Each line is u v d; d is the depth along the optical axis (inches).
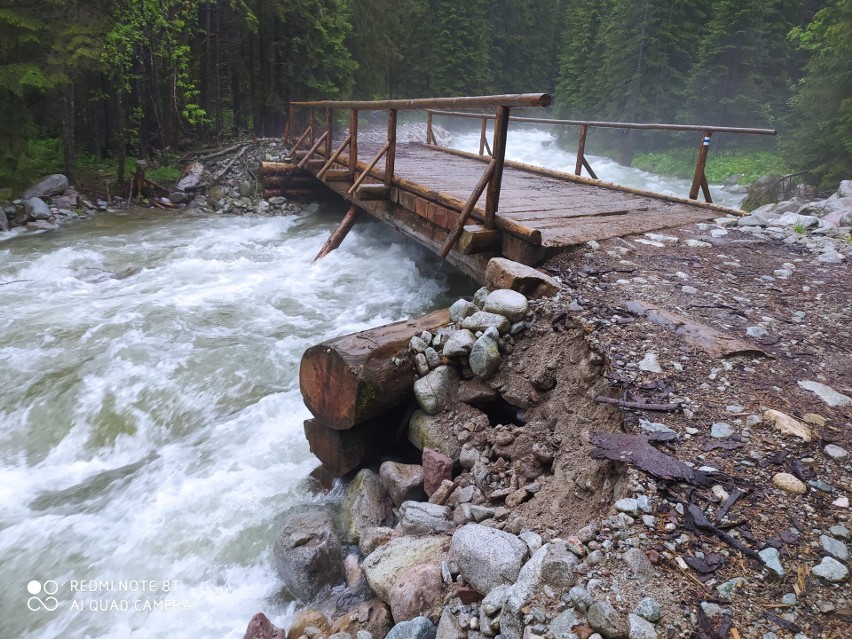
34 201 419.2
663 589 79.4
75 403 199.2
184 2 526.0
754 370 132.3
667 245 222.8
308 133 507.8
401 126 1000.9
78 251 348.8
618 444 106.0
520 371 147.6
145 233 407.8
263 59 649.6
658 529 89.4
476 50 1233.4
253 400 199.8
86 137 536.1
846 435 109.9
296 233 425.7
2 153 412.2
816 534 88.0
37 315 256.8
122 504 155.0
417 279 312.2
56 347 228.8
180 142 588.4
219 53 619.8
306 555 121.6
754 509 92.7
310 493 154.0
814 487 97.1
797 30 599.5
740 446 106.6
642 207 275.9
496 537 96.5
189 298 281.4
